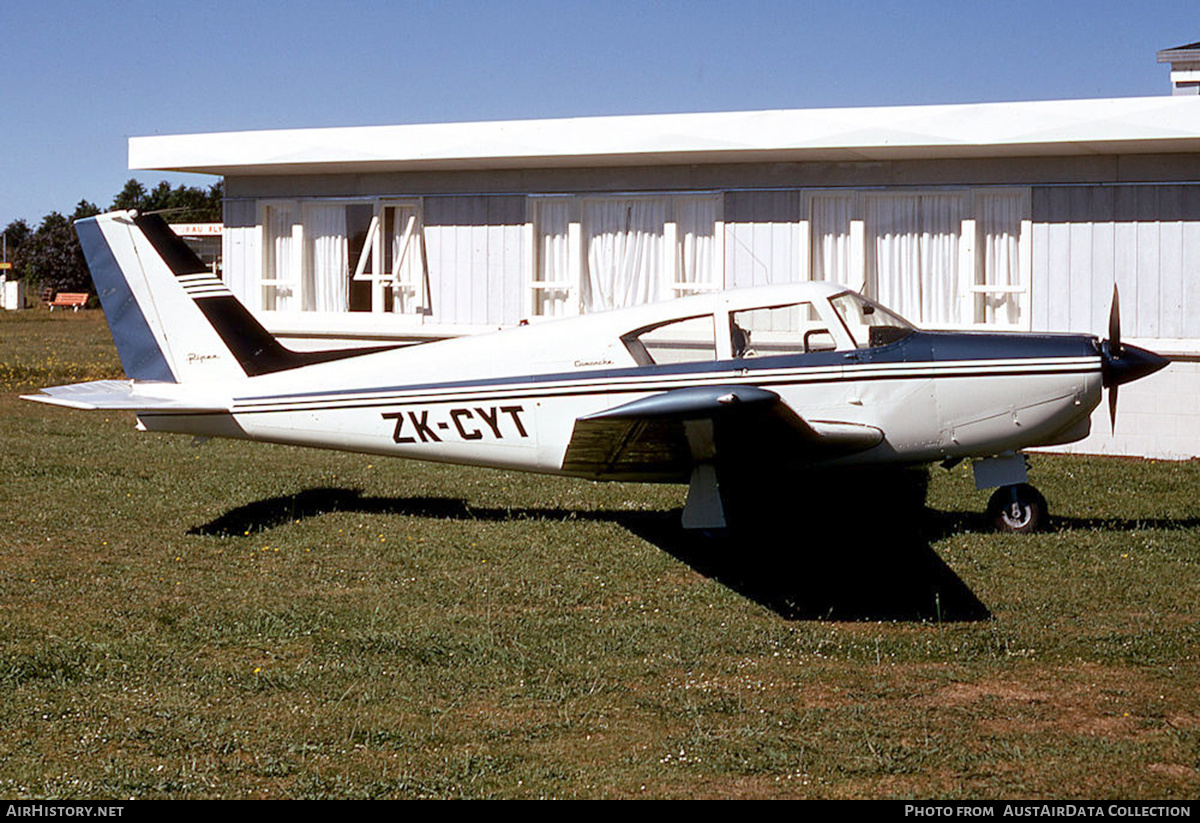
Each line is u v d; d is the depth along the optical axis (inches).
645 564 291.9
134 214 337.4
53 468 405.4
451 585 272.8
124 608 251.3
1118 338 318.3
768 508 357.4
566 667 216.1
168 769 171.2
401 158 506.3
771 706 196.4
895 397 309.0
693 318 315.6
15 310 1907.0
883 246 482.6
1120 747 177.0
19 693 201.0
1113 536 314.2
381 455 338.0
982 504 358.6
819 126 446.9
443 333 542.6
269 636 234.2
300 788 165.0
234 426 339.6
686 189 501.4
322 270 567.8
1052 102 420.2
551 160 498.6
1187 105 404.2
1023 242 461.7
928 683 207.3
